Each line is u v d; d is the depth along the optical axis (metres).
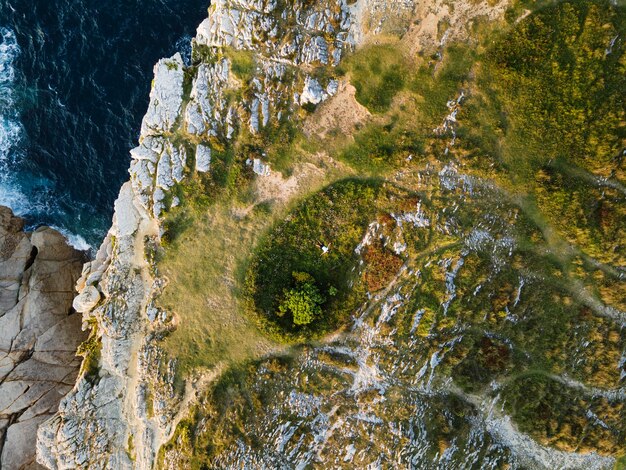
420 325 30.05
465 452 29.77
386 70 30.19
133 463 32.81
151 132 32.56
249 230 31.64
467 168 29.92
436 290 29.98
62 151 37.41
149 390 32.56
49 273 37.31
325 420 30.52
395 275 30.36
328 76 30.64
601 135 28.75
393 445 29.52
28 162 37.72
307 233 31.17
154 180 32.34
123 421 33.19
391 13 29.83
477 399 30.48
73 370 36.75
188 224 32.19
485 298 29.95
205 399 31.22
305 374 30.89
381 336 30.38
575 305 30.11
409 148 30.12
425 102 29.97
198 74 31.70
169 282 32.47
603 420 30.38
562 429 29.95
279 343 31.19
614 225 29.17
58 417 33.91
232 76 31.14
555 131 29.23
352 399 30.47
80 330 37.38
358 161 30.77
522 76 28.97
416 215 30.22
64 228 38.09
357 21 30.11
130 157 36.91
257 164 31.39
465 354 30.05
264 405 30.73
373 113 30.41
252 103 31.12
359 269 30.78
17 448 35.38
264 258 31.41
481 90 29.58
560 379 30.55
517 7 28.77
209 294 31.91
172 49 36.38
